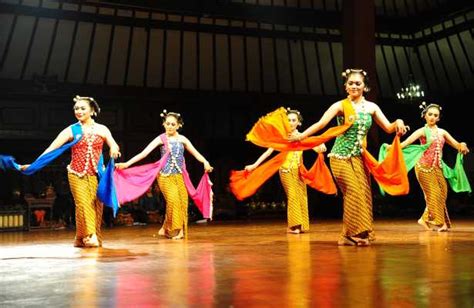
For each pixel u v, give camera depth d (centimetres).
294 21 1397
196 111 1472
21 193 1269
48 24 1266
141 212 1177
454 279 248
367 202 443
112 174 494
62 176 1257
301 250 404
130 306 200
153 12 1327
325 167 647
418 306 189
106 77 1380
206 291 229
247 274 278
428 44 1478
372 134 1100
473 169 1444
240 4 1348
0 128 1284
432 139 643
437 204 632
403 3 1448
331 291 222
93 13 1280
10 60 1283
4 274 294
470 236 529
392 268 290
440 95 1488
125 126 1411
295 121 672
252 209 1385
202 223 1066
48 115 1327
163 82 1427
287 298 209
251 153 1516
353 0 1116
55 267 323
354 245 436
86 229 479
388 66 1520
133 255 391
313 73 1523
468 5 1304
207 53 1430
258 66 1478
